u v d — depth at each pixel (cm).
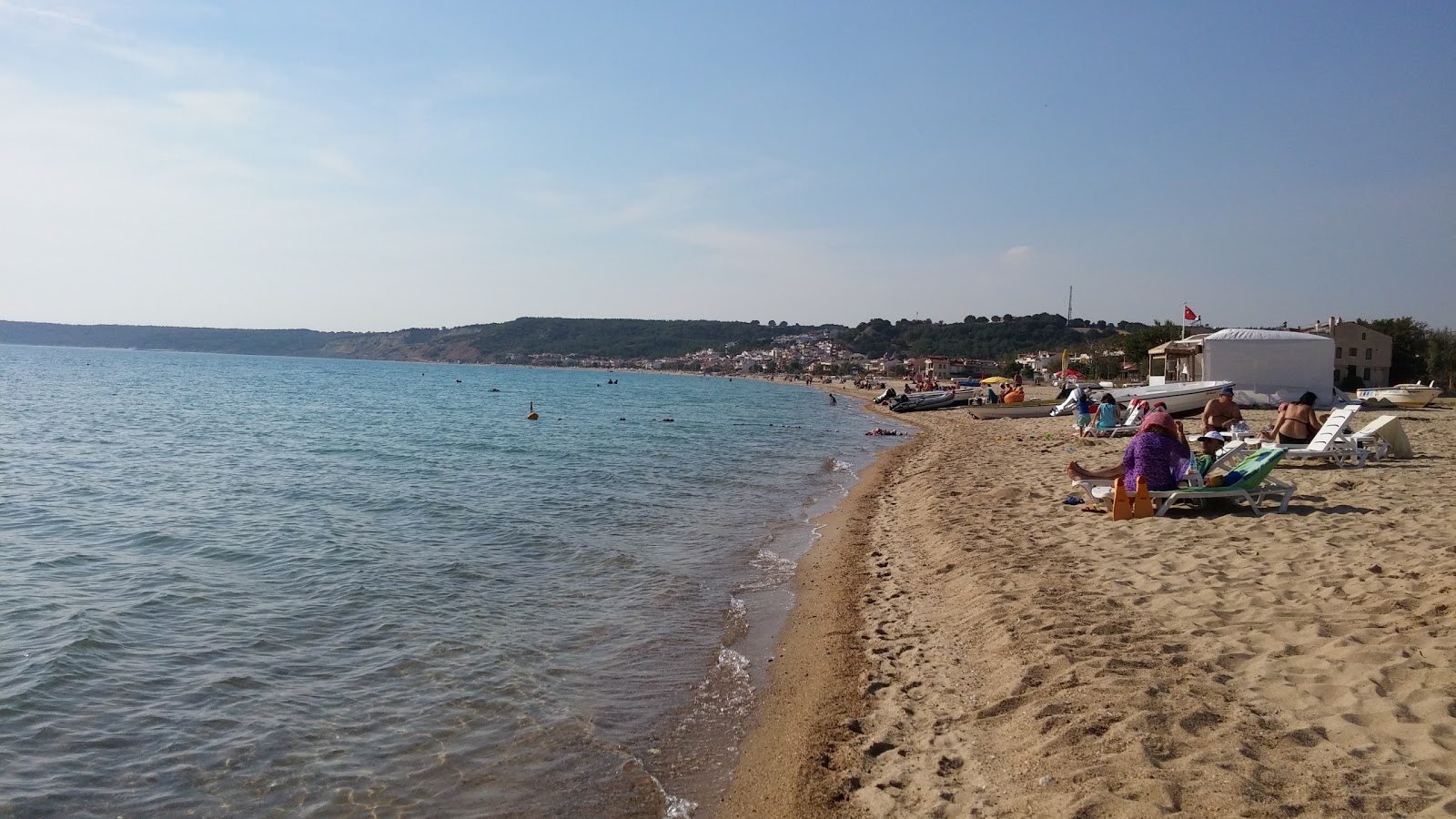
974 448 2478
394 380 10788
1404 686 520
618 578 1087
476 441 3000
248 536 1309
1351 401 3494
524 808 533
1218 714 518
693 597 1003
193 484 1881
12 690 685
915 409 5012
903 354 19888
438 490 1811
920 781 508
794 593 1019
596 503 1658
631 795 549
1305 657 591
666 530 1406
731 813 521
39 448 2606
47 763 574
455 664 770
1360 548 870
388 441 2967
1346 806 397
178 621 882
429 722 652
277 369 13788
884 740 582
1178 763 459
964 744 549
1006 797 467
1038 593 825
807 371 17362
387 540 1290
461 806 535
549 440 3128
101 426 3422
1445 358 5828
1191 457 1177
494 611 937
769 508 1638
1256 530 1005
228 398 5806
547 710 678
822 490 1878
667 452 2706
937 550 1126
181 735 620
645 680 743
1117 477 1289
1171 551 938
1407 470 1438
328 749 605
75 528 1367
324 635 843
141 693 694
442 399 6431
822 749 584
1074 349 13988
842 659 766
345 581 1041
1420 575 746
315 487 1842
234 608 928
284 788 551
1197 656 620
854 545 1267
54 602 933
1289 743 470
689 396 8169
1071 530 1121
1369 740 462
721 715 669
